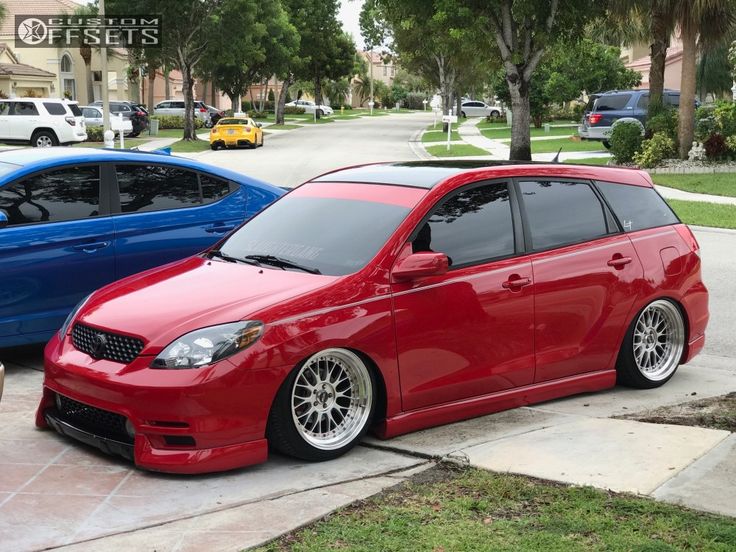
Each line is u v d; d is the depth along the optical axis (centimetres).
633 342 640
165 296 512
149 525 409
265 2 5928
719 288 1055
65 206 703
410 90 13338
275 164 2936
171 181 757
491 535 388
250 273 534
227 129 3766
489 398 564
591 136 3147
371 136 4956
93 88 6169
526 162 625
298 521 409
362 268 514
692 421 566
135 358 471
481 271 552
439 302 531
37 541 392
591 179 635
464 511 417
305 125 6569
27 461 493
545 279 580
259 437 473
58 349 517
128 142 4122
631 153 2631
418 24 2727
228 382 459
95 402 479
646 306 640
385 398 517
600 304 611
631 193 654
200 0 4209
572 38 2620
